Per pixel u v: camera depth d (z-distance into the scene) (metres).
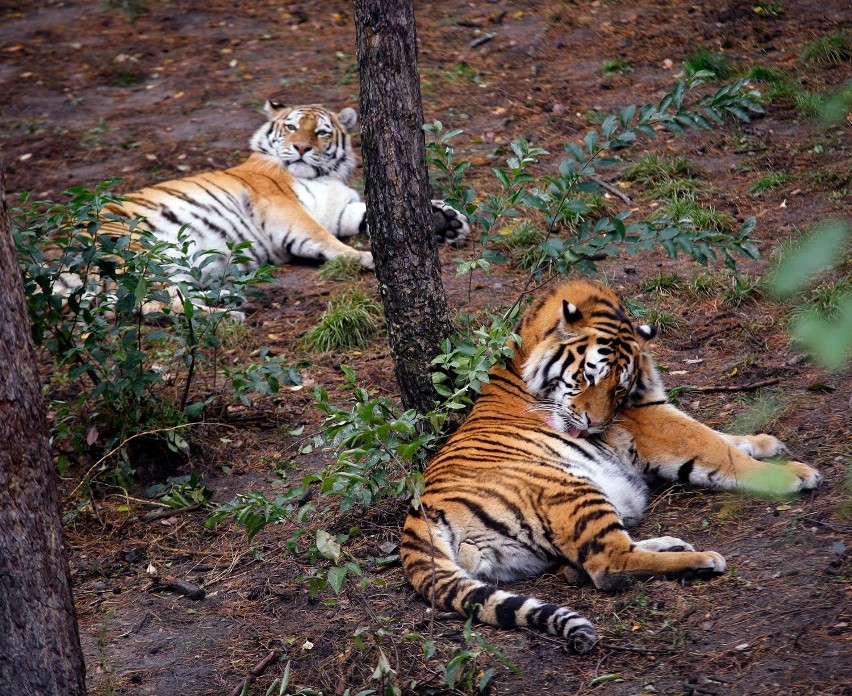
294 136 17.28
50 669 5.91
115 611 8.34
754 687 6.15
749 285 12.48
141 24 27.12
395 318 9.44
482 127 19.83
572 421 8.73
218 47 25.34
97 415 10.63
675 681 6.39
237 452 10.88
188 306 10.26
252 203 16.78
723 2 23.22
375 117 8.97
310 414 11.49
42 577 5.86
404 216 9.15
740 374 10.81
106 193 18.38
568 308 8.84
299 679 7.04
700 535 8.25
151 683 7.22
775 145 16.69
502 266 14.65
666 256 14.17
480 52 23.52
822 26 21.08
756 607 6.98
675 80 19.95
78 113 22.38
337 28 26.17
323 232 16.48
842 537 7.64
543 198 10.16
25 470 5.77
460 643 7.13
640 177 16.28
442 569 7.45
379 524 9.18
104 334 10.54
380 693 6.72
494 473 8.12
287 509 7.88
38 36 26.55
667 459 9.02
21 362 5.75
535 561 7.98
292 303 14.73
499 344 8.81
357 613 7.80
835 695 5.89
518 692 6.56
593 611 7.38
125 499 10.20
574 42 23.16
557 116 19.62
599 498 7.88
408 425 7.44
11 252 5.74
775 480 6.96
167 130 21.27
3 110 22.56
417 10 26.30
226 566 8.92
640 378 9.29
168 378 11.86
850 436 9.20
